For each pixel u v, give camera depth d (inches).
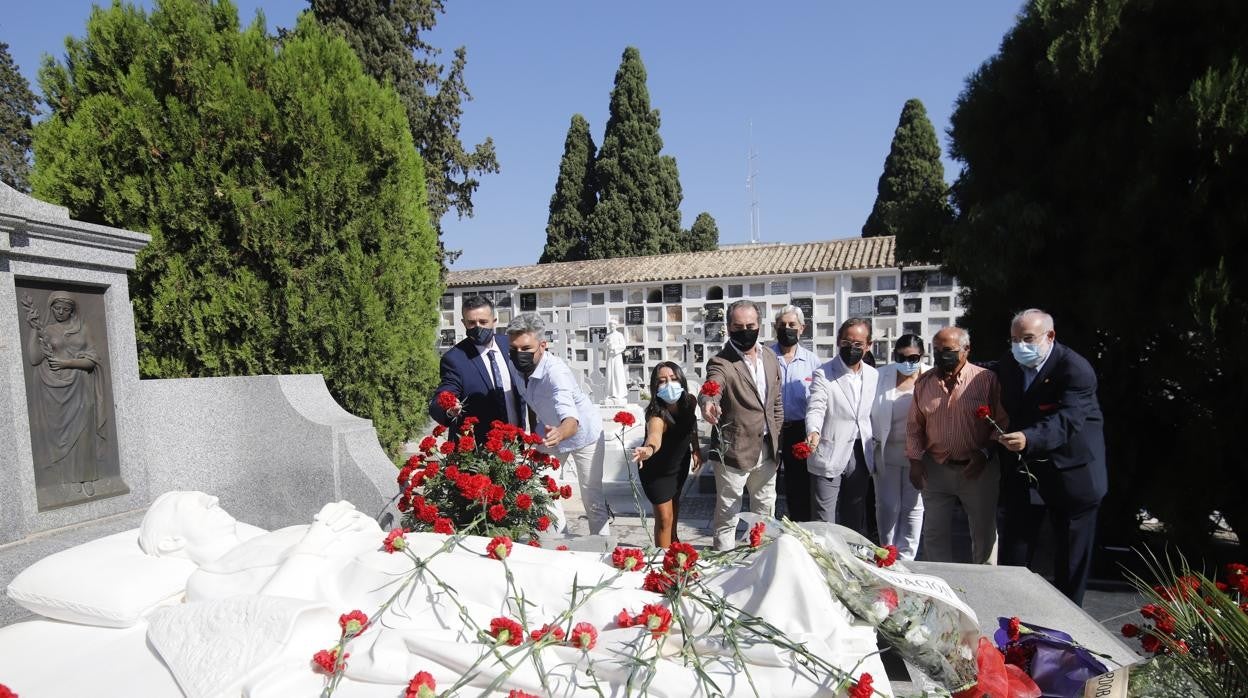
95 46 184.4
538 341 149.6
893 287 504.1
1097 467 131.3
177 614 71.3
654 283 571.5
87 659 69.4
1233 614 56.7
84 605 75.6
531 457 127.6
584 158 1020.5
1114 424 190.7
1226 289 155.0
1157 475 183.6
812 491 166.6
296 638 67.4
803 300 529.0
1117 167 182.1
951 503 150.7
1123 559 182.4
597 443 165.9
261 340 196.1
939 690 65.2
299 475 162.7
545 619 70.4
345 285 205.6
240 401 166.2
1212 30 168.7
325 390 177.2
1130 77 181.5
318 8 545.3
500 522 119.3
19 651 71.4
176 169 182.7
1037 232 191.8
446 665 64.6
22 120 671.1
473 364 158.6
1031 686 69.1
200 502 88.1
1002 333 218.5
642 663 58.4
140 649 70.7
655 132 1000.2
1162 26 175.9
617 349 446.0
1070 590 133.5
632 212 982.4
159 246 184.4
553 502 135.6
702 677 57.9
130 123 178.7
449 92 620.4
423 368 232.4
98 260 137.6
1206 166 162.9
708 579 73.4
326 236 202.4
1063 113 203.8
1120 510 192.2
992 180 219.8
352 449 163.2
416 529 120.3
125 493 143.7
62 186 178.5
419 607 72.3
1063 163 193.9
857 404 162.7
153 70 186.1
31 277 125.2
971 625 68.7
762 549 76.0
